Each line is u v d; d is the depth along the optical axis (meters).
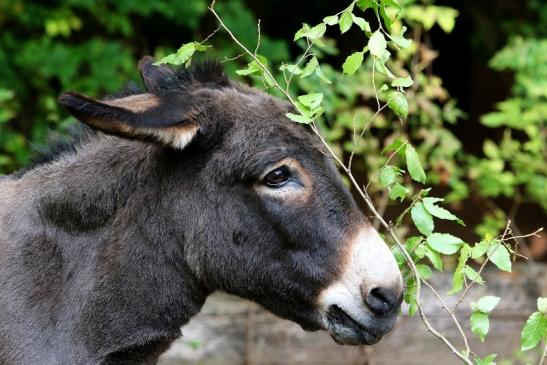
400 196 4.11
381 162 7.86
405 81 4.02
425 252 4.07
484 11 12.22
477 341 8.43
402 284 3.99
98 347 4.18
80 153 4.38
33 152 4.64
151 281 4.21
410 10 7.72
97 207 4.23
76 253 4.23
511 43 9.95
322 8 13.72
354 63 4.00
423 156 8.23
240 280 4.14
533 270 9.04
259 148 4.03
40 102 9.79
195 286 4.27
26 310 4.14
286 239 4.05
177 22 10.19
